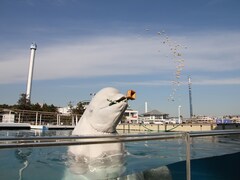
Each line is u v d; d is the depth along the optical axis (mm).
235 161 5566
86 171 4461
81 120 6062
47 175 4059
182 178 4957
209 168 5680
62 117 23406
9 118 20938
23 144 1958
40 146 2037
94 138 2328
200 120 45844
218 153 5914
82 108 46031
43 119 22438
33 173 4148
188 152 3174
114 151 5105
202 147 6809
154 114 71250
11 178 3830
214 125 29578
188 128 31344
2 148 1863
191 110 61531
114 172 4410
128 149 5918
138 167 4645
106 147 5066
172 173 5031
